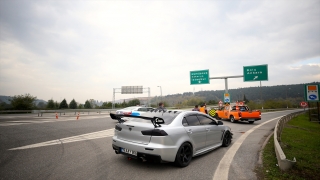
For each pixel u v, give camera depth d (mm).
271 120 20453
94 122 14680
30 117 20547
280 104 62875
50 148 6355
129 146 4402
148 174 4133
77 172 4195
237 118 16266
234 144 7348
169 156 4219
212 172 4297
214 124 6246
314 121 21984
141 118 4844
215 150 6344
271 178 3912
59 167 4508
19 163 4773
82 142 7324
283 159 4312
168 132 4293
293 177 3932
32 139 7832
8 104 35719
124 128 4695
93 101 55719
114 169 4406
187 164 4738
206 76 25969
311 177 3943
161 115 5148
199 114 5832
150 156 4109
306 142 8016
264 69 23000
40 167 4492
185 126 4938
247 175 4113
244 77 23828
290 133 10586
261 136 9469
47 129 10664
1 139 7797
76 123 13859
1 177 3865
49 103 47500
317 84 16953
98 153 5758
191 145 4938
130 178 3900
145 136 4277
